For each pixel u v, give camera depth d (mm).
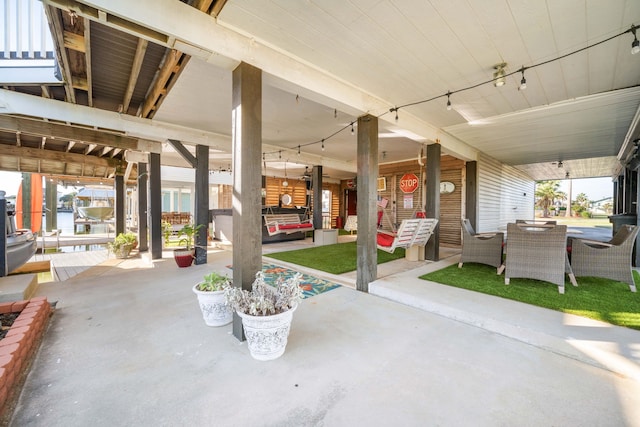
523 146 6332
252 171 2420
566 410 1542
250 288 2402
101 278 4281
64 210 23875
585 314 2596
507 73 3016
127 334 2436
